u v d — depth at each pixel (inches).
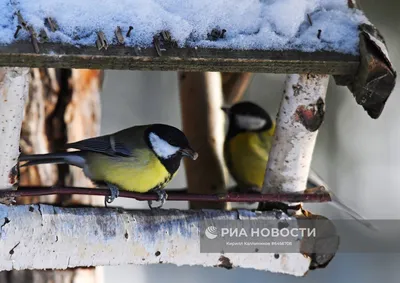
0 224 270.4
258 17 272.2
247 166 401.4
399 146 638.5
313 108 295.7
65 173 364.2
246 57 263.7
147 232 288.5
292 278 517.3
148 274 508.4
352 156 637.3
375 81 270.1
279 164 305.7
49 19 251.0
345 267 533.6
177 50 258.7
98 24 255.6
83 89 370.9
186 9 265.9
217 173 394.6
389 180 636.7
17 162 277.1
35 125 357.7
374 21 589.6
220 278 514.6
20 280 354.6
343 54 272.4
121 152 323.3
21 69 256.8
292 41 271.1
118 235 284.2
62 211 281.1
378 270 536.1
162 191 308.0
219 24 266.8
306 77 290.8
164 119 586.2
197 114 394.6
